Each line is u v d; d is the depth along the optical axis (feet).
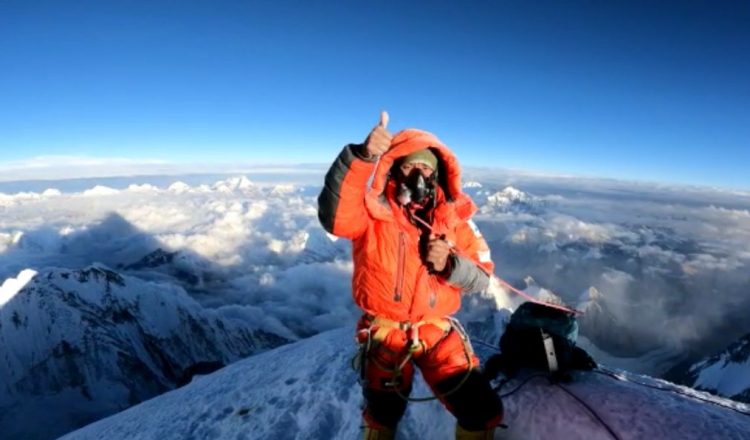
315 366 12.75
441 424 8.55
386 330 6.89
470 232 7.07
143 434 12.81
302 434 9.96
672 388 9.29
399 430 8.82
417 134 6.37
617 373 9.80
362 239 6.72
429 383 7.09
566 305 8.69
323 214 6.34
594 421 7.21
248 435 10.62
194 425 11.98
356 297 7.02
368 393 7.38
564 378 8.18
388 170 6.46
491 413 6.84
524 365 8.66
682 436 6.67
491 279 7.43
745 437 6.60
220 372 17.52
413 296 6.64
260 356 18.33
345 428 9.64
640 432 6.85
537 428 7.53
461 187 6.69
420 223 6.67
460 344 7.14
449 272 6.47
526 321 8.61
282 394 11.76
